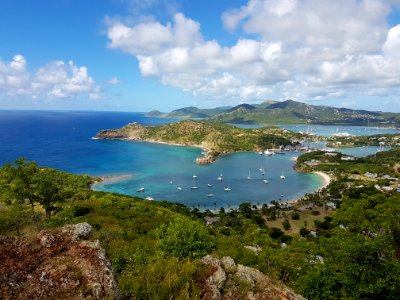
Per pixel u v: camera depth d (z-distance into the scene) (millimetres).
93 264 14477
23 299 12172
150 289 16578
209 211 145125
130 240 43625
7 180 89312
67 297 12711
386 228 33938
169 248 26484
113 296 13727
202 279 17109
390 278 26047
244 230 100938
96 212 79125
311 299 27172
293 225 128125
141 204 101500
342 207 41375
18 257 13906
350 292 26719
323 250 35969
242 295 16547
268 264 35562
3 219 36375
